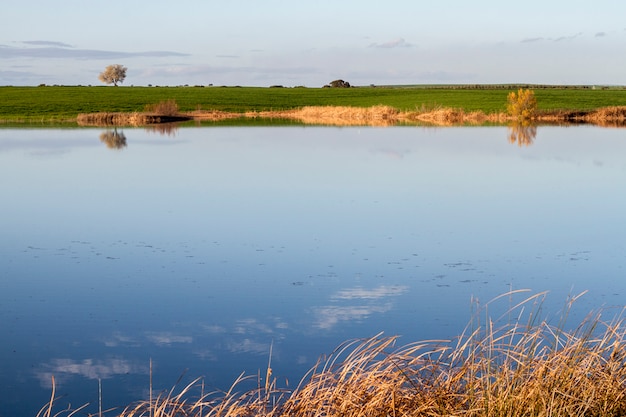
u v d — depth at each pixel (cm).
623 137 3953
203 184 2255
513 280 1165
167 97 8331
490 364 615
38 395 766
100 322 989
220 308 1042
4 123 5622
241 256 1337
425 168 2622
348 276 1198
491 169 2586
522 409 557
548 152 3161
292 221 1653
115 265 1280
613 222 1630
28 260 1320
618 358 629
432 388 600
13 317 1011
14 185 2267
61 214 1766
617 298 1056
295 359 852
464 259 1300
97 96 8438
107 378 806
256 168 2636
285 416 595
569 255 1323
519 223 1622
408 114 6053
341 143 3644
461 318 980
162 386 782
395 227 1582
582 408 566
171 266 1271
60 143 3759
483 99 7506
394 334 923
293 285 1151
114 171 2592
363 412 573
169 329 959
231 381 792
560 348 771
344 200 1938
